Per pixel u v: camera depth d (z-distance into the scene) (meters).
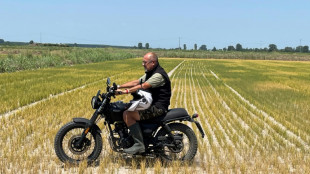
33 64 34.84
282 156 6.92
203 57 97.25
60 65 40.12
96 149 6.24
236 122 10.01
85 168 5.98
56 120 9.64
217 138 8.06
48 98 14.29
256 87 21.06
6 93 14.95
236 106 13.27
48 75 25.55
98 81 21.91
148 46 192.12
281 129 9.39
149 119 6.25
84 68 35.12
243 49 166.00
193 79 26.22
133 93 6.33
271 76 31.06
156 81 6.18
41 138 7.55
